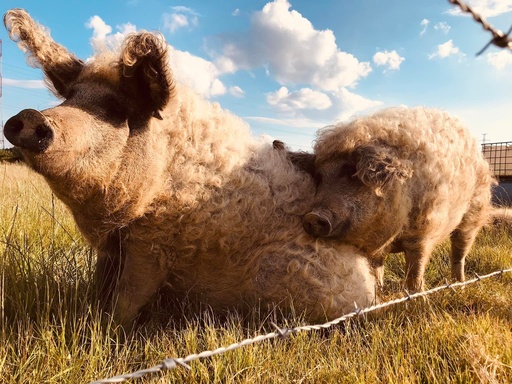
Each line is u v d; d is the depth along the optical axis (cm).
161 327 116
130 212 111
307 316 126
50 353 94
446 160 141
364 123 138
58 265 138
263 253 127
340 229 130
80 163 98
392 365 99
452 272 184
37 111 89
